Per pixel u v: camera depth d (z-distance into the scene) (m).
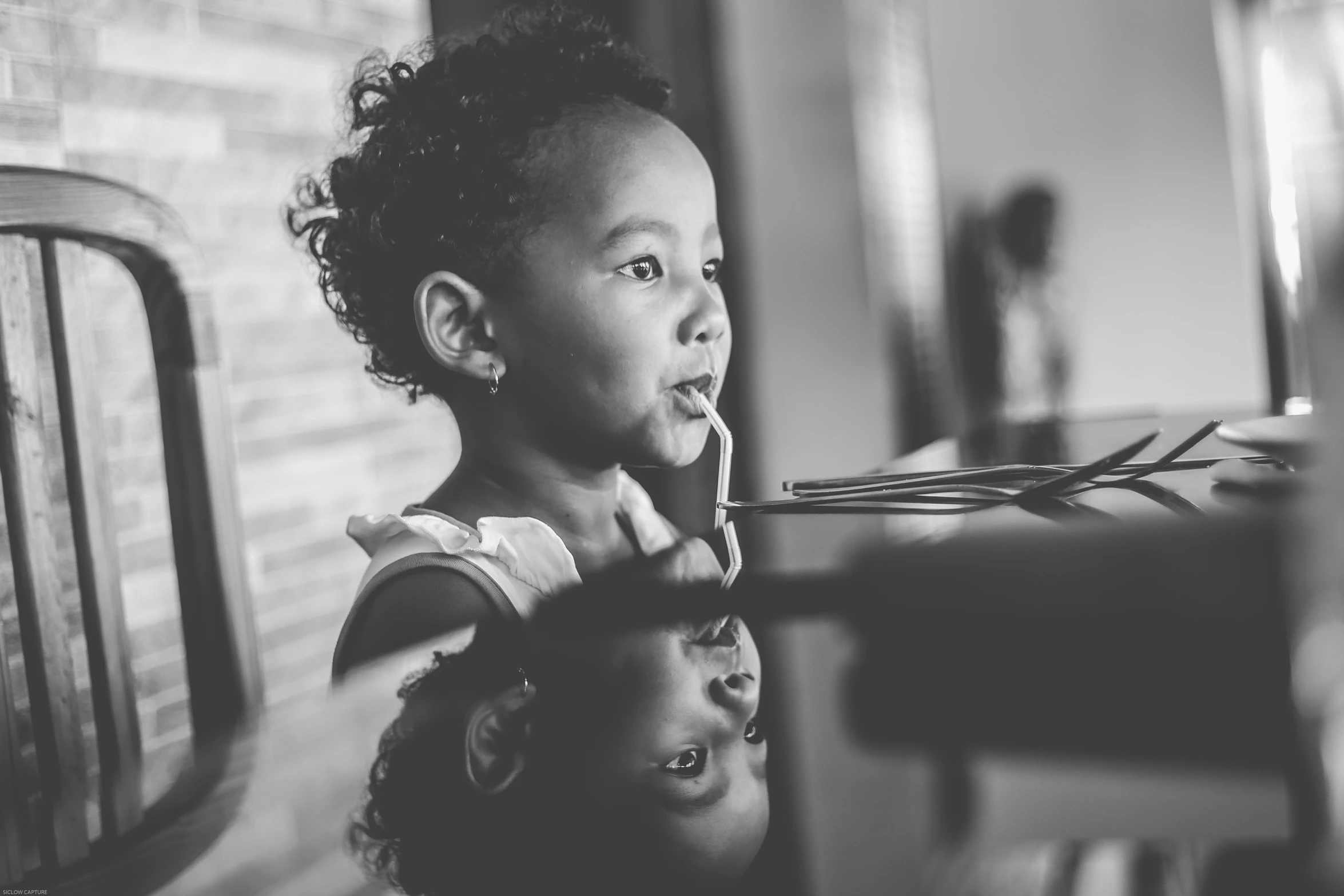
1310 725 0.30
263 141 1.59
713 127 3.02
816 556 0.57
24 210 0.71
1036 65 4.22
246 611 0.83
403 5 1.89
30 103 1.25
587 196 0.73
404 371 0.84
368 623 0.64
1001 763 0.30
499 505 0.76
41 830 0.70
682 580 0.54
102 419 0.79
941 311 4.14
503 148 0.74
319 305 1.68
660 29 2.81
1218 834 0.24
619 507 0.89
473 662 0.46
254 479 1.56
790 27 3.23
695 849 0.26
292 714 0.42
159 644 1.36
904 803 0.28
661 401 0.74
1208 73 4.02
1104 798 0.26
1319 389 1.41
